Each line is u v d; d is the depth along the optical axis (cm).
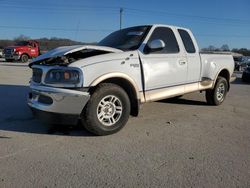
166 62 659
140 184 381
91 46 573
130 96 607
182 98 945
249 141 553
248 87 1439
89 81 527
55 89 520
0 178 389
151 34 648
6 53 2848
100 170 418
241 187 380
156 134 578
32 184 377
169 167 431
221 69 845
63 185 376
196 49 759
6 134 554
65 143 516
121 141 532
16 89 1051
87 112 534
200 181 393
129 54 589
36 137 541
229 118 721
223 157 472
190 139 555
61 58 561
